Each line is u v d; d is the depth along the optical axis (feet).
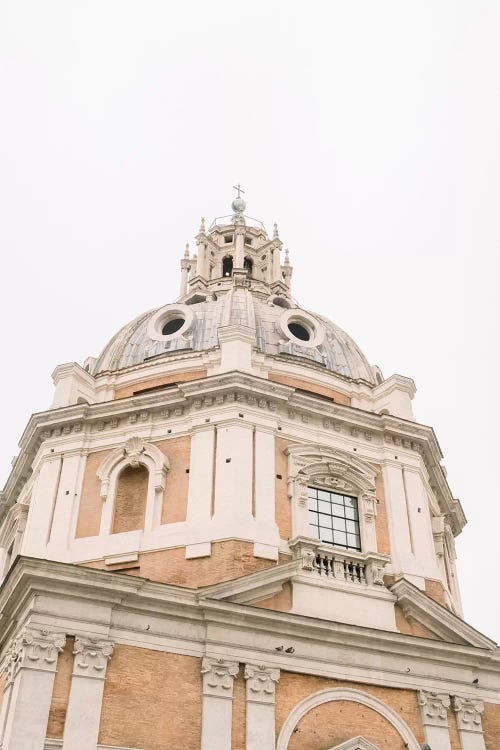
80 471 93.09
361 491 93.56
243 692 71.36
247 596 76.84
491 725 80.64
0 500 110.32
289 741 70.69
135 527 88.58
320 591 81.20
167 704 68.74
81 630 69.10
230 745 68.08
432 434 102.94
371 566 85.35
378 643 78.74
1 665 76.43
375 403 110.01
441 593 89.66
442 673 80.69
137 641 70.79
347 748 71.72
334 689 75.05
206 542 82.28
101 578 70.85
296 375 106.32
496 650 83.82
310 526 88.58
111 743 65.46
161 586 72.74
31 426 99.35
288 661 74.28
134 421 95.81
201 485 87.35
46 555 86.07
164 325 118.11
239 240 158.10
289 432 93.76
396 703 77.05
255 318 115.96
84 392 105.09
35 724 63.57
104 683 67.62
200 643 72.64
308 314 118.73
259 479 87.71
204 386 93.71
